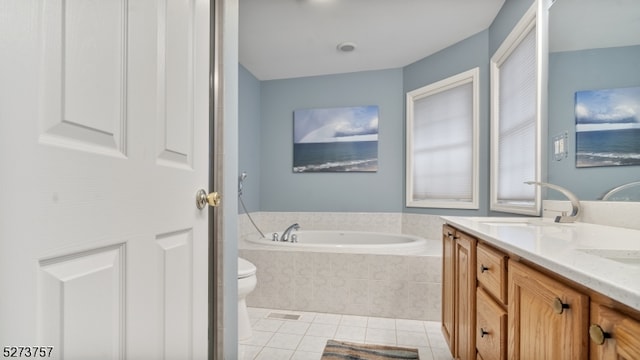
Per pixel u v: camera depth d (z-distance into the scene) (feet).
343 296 7.91
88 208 1.86
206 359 3.34
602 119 4.41
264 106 12.10
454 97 9.59
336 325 7.23
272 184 11.95
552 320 2.19
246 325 6.53
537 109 5.90
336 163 11.48
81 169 1.81
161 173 2.59
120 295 2.14
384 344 6.32
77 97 1.78
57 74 1.67
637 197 3.92
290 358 5.77
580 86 4.80
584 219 4.67
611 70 4.22
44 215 1.59
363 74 11.39
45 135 1.60
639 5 3.89
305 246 8.34
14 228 1.45
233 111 4.48
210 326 4.04
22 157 1.48
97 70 1.93
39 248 1.56
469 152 9.20
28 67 1.51
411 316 7.59
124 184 2.16
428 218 10.15
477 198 8.80
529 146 6.48
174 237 2.81
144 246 2.38
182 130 2.92
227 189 4.25
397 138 11.10
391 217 11.07
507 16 7.34
